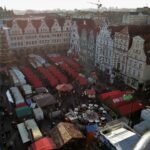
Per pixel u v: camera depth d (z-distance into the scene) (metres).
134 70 59.41
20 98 50.09
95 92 55.94
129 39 59.28
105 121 42.62
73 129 37.03
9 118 45.56
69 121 42.75
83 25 89.88
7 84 62.59
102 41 71.81
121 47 62.75
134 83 60.38
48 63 77.50
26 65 80.56
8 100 51.31
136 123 42.69
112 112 45.94
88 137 34.56
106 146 24.62
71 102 52.19
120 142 23.31
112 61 68.25
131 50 58.94
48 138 35.91
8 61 77.94
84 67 78.00
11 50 85.31
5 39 77.06
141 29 64.44
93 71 74.12
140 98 54.12
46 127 42.56
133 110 44.19
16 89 55.38
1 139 38.91
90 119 42.62
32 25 88.62
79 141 34.81
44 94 52.38
